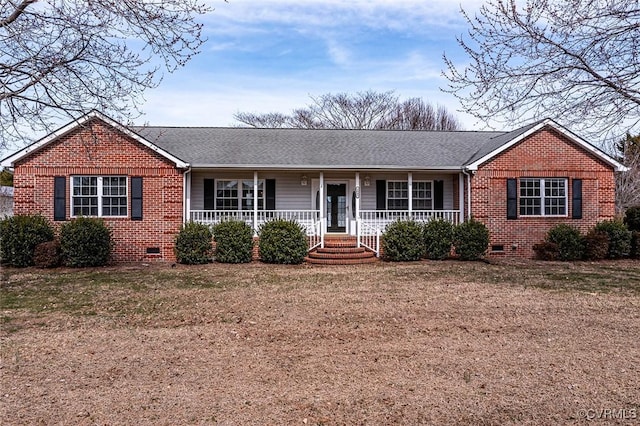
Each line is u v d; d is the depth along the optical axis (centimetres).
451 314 922
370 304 1019
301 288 1234
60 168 1784
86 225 1673
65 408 506
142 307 1008
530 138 1948
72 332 812
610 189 1970
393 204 2144
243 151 2036
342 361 654
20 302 1066
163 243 1839
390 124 4244
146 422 473
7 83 1019
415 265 1714
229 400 526
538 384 564
